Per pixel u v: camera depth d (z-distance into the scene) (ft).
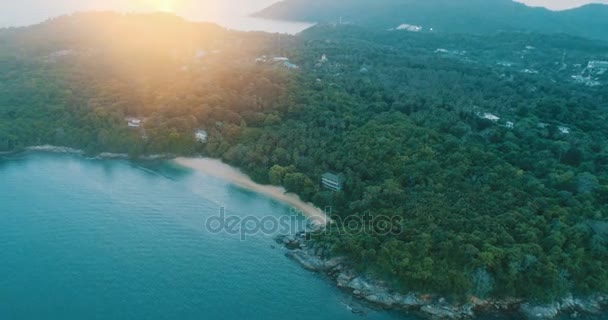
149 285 367.66
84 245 411.34
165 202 497.87
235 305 354.95
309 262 405.59
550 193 453.99
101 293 355.56
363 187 492.54
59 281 365.40
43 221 444.96
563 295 370.32
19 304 339.36
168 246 418.31
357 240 400.26
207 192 527.40
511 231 402.31
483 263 365.81
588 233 400.67
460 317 351.87
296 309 355.56
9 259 386.73
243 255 413.39
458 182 471.62
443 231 395.75
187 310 345.92
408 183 490.08
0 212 456.86
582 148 555.28
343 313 354.13
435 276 361.30
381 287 373.40
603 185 465.06
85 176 552.00
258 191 535.60
